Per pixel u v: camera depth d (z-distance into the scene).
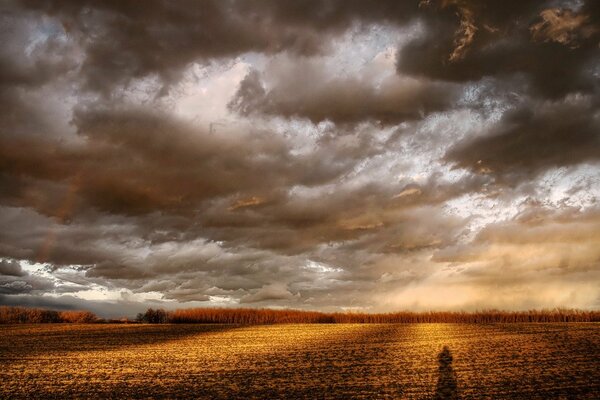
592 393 16.61
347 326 62.41
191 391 19.12
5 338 46.28
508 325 53.34
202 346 37.03
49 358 29.98
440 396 16.95
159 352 32.94
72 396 18.62
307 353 30.75
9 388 20.22
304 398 17.44
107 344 39.66
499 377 19.83
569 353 25.91
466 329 48.25
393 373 21.83
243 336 46.88
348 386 19.27
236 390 19.08
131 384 20.77
